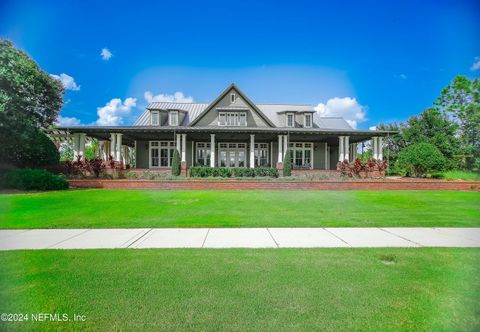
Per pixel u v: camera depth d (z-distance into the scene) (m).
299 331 2.63
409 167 22.00
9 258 4.57
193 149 26.73
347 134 22.23
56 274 3.89
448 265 4.29
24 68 17.62
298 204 10.50
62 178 15.34
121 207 9.80
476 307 3.03
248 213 8.78
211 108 25.84
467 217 8.26
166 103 28.77
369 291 3.41
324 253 4.91
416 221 7.70
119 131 21.41
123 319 2.81
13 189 14.47
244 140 26.75
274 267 4.21
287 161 20.39
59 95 23.64
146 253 4.89
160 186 15.59
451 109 23.83
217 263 4.38
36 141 17.97
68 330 2.62
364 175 20.02
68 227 7.00
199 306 3.06
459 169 22.72
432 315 2.87
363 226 7.14
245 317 2.85
